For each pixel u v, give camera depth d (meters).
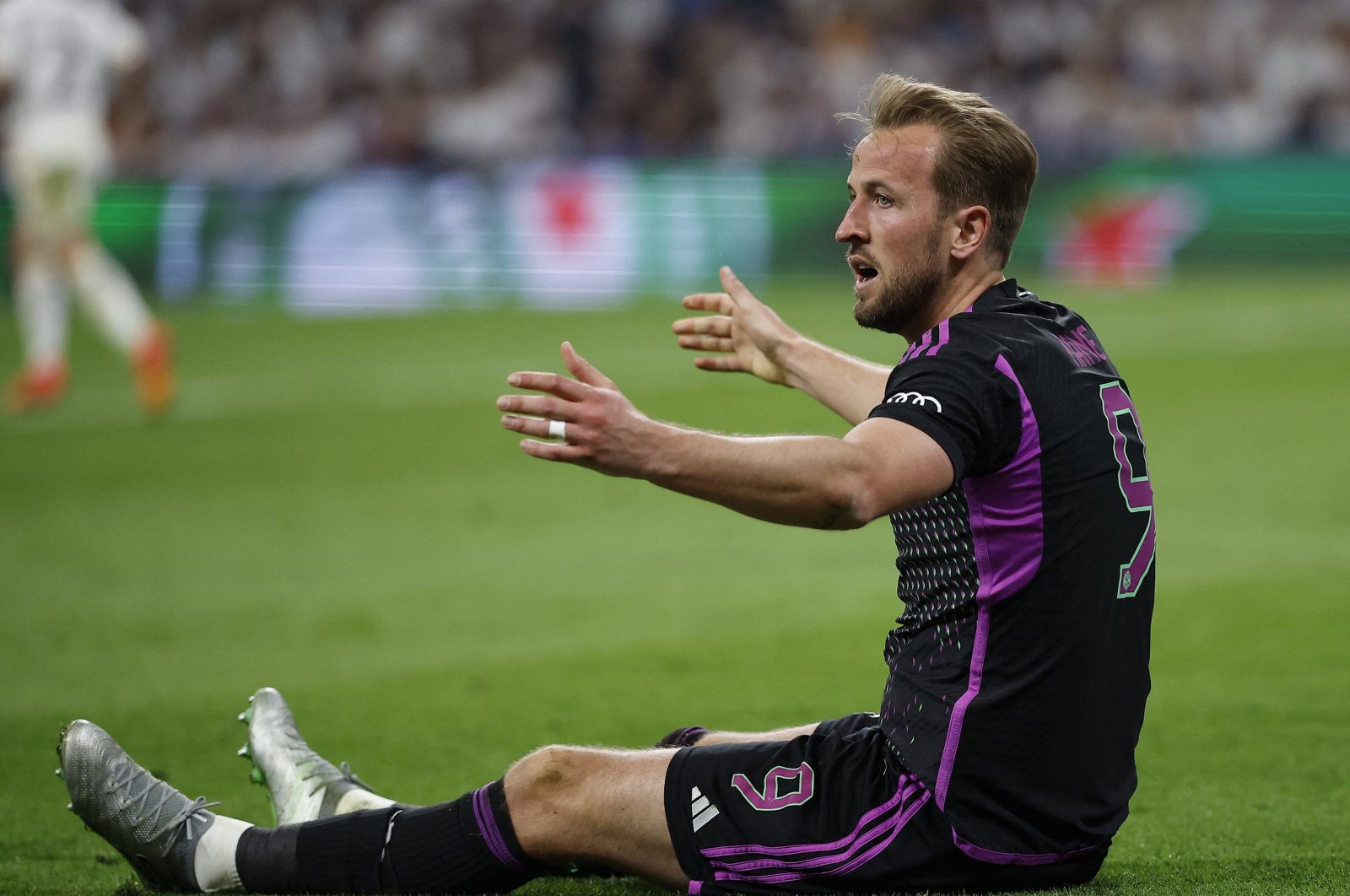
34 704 16.59
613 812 9.58
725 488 8.61
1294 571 21.69
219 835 10.24
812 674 17.42
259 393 39.28
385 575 22.59
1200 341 45.88
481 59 69.50
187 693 16.97
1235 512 25.58
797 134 69.44
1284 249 63.41
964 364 9.21
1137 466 9.75
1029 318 9.68
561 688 16.95
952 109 9.78
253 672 17.75
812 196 60.22
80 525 26.02
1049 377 9.37
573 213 59.88
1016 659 9.38
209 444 33.03
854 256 10.11
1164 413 35.06
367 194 58.47
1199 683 16.70
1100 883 10.52
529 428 8.64
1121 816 9.83
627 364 43.44
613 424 8.56
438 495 28.20
